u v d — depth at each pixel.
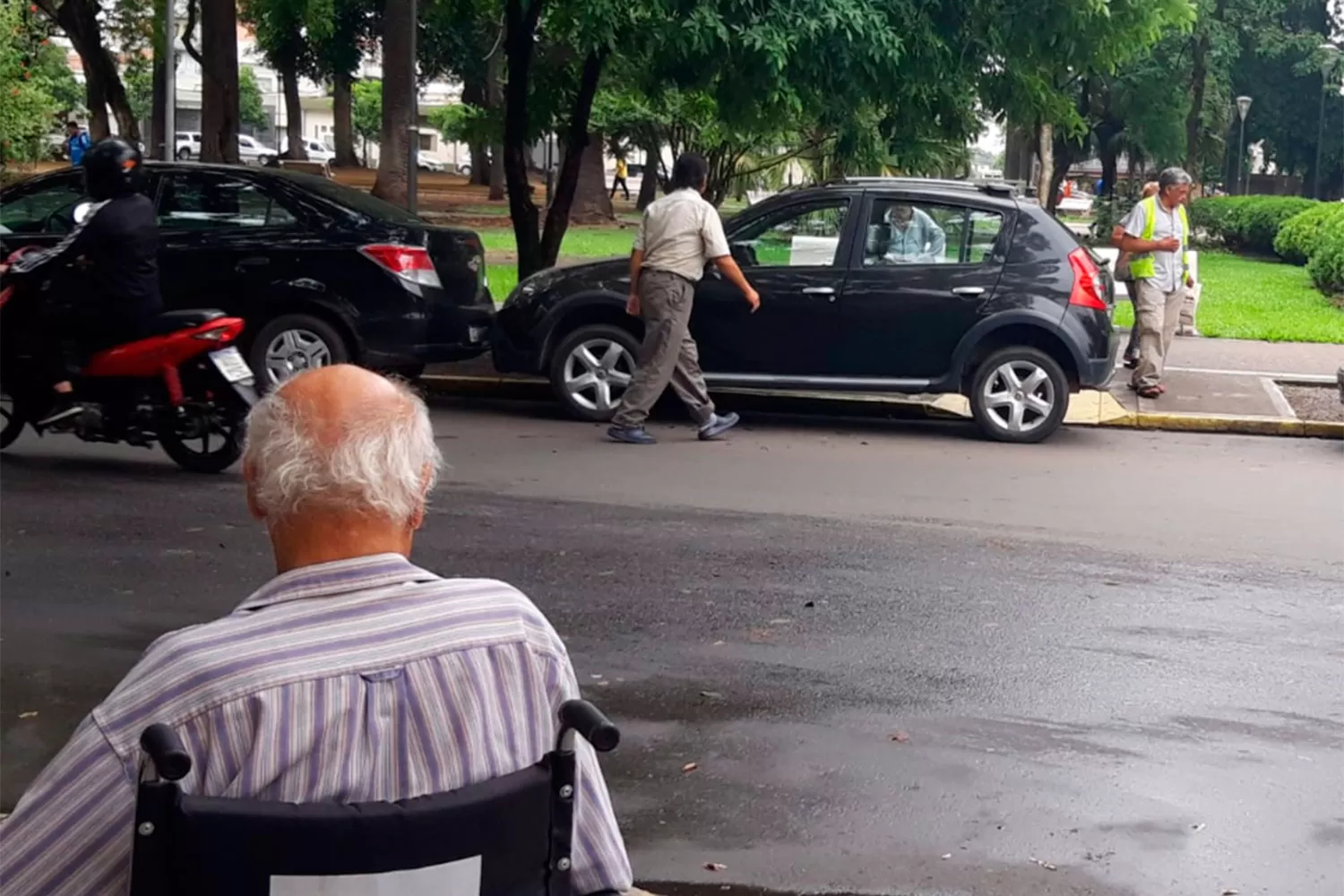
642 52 14.10
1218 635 7.05
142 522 8.65
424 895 2.06
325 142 112.69
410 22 17.95
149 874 1.96
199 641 2.12
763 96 14.26
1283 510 9.71
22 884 2.05
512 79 15.52
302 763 2.06
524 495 9.55
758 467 10.66
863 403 13.18
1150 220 13.41
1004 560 8.27
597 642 6.75
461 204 43.72
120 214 9.42
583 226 40.06
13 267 9.59
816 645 6.79
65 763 2.08
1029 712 6.04
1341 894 4.62
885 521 9.11
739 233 12.22
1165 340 13.66
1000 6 14.18
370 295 11.96
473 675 2.15
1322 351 16.89
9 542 8.16
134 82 54.91
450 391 13.68
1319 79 56.81
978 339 11.83
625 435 11.42
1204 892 4.62
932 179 12.62
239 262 12.00
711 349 12.20
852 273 11.95
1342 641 7.02
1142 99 43.88
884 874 4.69
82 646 6.55
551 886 2.20
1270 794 5.33
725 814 5.09
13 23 25.02
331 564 2.21
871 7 13.55
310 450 2.24
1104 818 5.12
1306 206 33.31
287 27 37.72
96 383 9.66
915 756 5.59
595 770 2.39
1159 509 9.64
